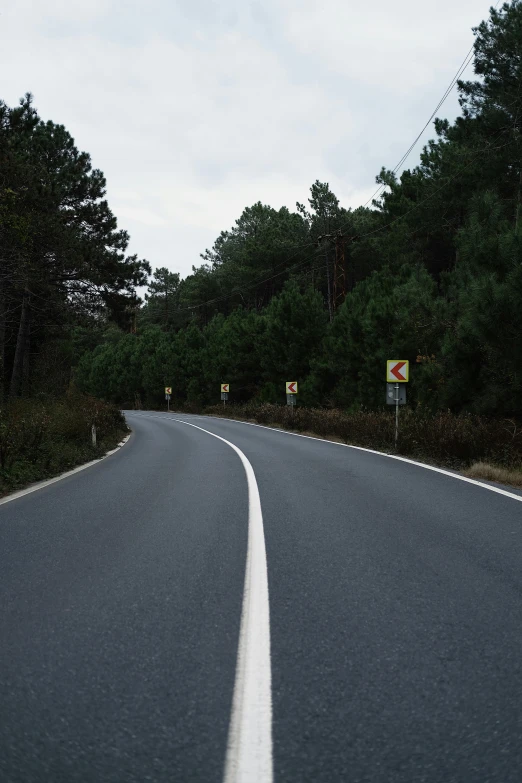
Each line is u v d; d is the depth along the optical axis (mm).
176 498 9984
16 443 15289
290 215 84938
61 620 4250
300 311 45375
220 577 5340
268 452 18766
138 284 39375
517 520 7914
